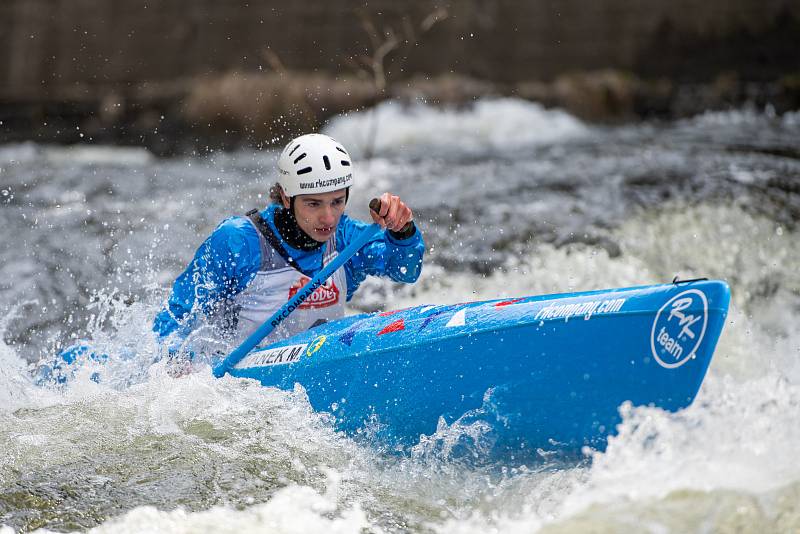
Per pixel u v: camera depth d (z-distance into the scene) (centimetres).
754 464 973
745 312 1870
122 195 3200
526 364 1081
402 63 5469
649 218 2505
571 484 1020
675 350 986
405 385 1163
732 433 1005
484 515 1007
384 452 1156
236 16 5694
